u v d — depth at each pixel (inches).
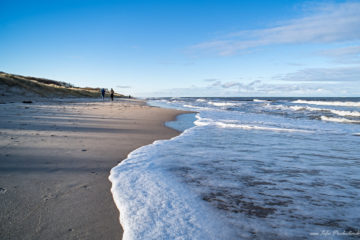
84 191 103.6
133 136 250.5
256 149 202.5
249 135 278.7
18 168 127.9
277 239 71.8
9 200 91.5
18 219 78.5
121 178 120.1
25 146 175.2
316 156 180.9
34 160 143.3
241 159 167.3
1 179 111.9
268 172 139.0
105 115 464.1
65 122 325.1
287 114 634.8
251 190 111.3
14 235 69.9
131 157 162.1
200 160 161.3
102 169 134.6
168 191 106.5
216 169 142.0
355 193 109.7
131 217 81.7
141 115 510.0
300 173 138.4
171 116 526.0
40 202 91.2
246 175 132.7
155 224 77.9
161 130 305.7
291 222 82.9
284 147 213.6
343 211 92.0
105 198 97.7
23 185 106.4
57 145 185.3
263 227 78.8
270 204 96.9
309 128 353.4
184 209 89.9
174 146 206.1
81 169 132.3
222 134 282.4
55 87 1565.0
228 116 539.5
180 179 123.0
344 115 617.3
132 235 70.9
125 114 515.2
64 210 86.1
